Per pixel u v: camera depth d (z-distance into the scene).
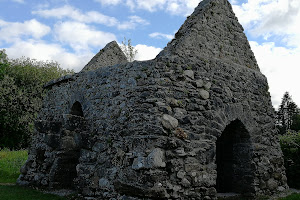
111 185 6.88
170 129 6.56
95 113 8.13
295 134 11.71
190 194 6.55
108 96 7.86
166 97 6.74
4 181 10.87
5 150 20.09
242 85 8.56
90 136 7.96
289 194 8.67
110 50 11.91
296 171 9.88
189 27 7.94
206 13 8.32
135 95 7.07
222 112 7.68
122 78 7.62
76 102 9.34
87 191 7.43
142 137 6.53
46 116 10.95
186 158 6.64
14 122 23.73
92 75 8.77
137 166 6.35
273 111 9.57
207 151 7.08
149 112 6.65
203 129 7.14
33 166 9.85
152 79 6.88
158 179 6.12
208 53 8.08
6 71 25.33
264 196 8.10
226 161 8.77
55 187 8.74
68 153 8.88
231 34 9.05
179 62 7.19
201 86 7.39
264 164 8.62
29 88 24.81
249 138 8.42
